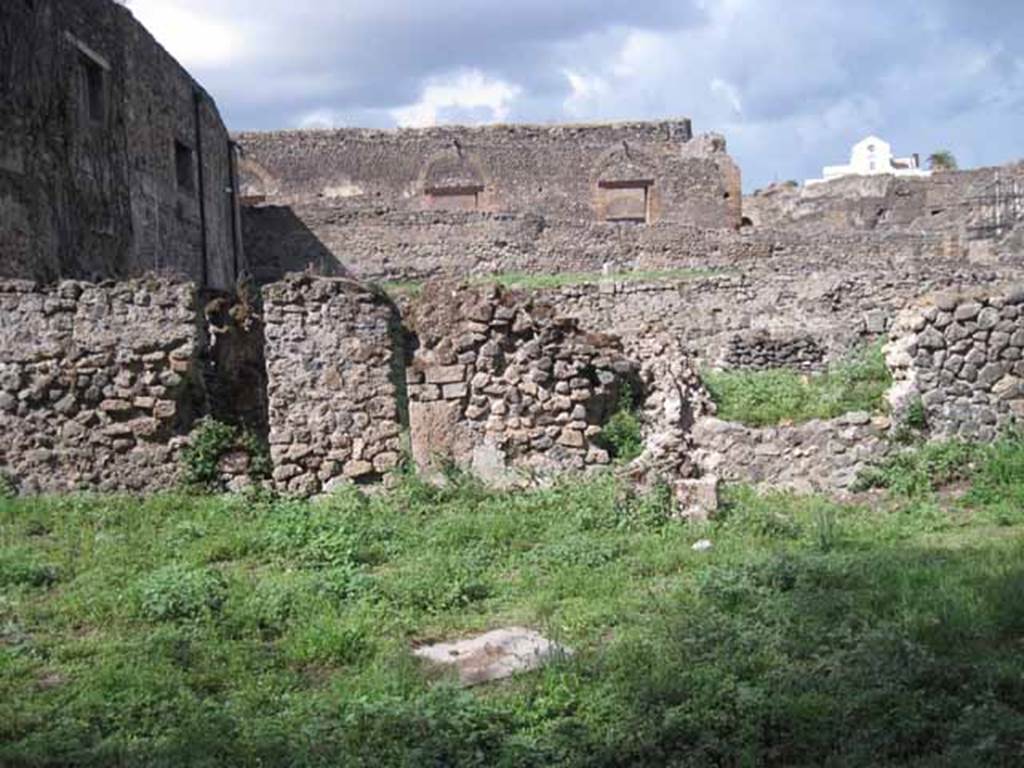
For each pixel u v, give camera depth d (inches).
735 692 204.2
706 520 352.2
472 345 417.7
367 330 414.9
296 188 1422.2
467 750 188.2
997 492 376.5
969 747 179.2
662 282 833.5
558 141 1440.7
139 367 402.0
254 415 434.3
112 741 197.5
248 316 441.7
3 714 207.3
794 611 245.0
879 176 1422.2
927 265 981.2
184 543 337.7
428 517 370.9
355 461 410.0
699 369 633.6
